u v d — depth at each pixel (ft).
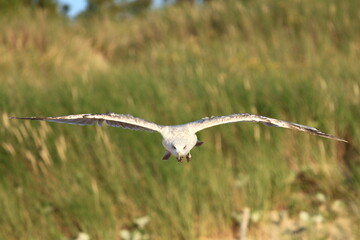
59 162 38.52
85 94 45.85
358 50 67.00
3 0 103.19
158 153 38.37
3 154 38.99
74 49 78.89
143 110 43.73
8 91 47.55
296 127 18.90
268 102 43.93
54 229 35.04
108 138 39.45
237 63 61.77
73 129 40.09
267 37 74.90
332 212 37.22
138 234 35.35
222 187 36.78
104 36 90.43
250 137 40.86
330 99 43.70
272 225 36.52
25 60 70.33
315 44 70.59
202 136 40.06
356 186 38.01
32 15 94.79
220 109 43.80
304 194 38.99
